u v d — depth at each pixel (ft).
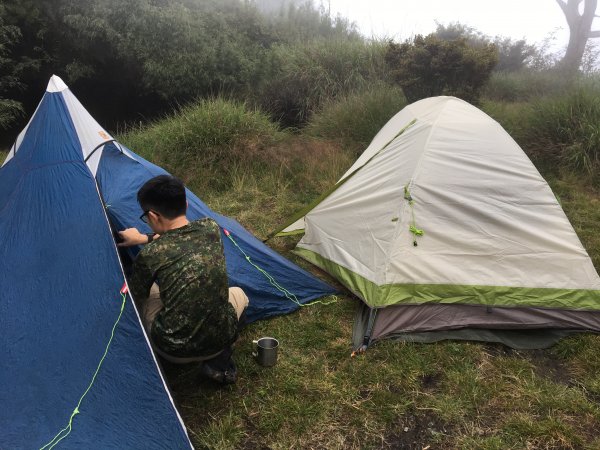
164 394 6.93
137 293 7.64
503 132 11.89
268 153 21.18
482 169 11.25
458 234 10.85
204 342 7.52
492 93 29.66
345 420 8.23
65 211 8.61
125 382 6.97
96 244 8.02
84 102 33.78
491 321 10.57
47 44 30.25
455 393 8.88
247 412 8.27
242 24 34.73
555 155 20.88
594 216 16.97
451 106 12.46
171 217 7.63
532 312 10.59
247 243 11.66
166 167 20.39
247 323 10.75
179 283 7.30
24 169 9.53
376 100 23.54
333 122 23.85
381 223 11.30
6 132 32.50
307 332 10.58
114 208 9.41
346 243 12.16
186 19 29.43
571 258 10.73
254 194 19.19
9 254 8.30
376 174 12.21
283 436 7.85
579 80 25.07
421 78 21.31
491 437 7.84
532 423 8.11
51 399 6.76
